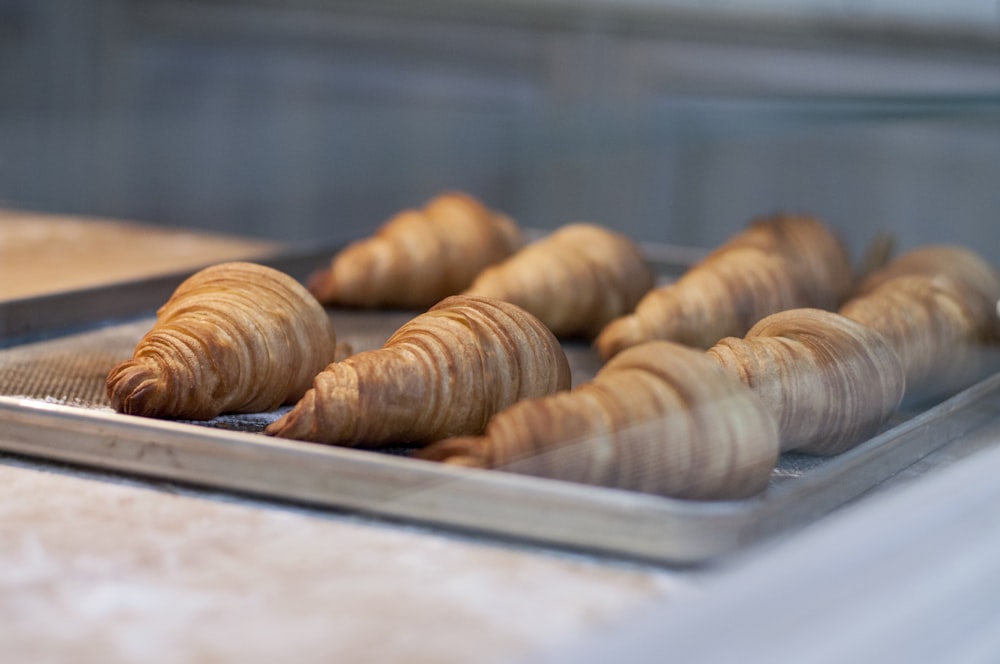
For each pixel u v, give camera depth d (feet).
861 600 2.23
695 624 2.11
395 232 4.34
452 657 2.14
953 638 2.34
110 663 2.11
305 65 7.10
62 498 2.66
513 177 4.58
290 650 2.15
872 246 4.11
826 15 4.33
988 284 3.53
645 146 4.07
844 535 2.36
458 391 2.81
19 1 6.76
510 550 2.49
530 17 5.76
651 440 2.53
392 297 4.22
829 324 2.94
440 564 2.43
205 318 3.06
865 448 2.70
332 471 2.60
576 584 2.37
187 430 2.70
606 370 2.69
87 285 4.01
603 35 5.24
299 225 5.26
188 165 5.74
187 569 2.39
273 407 3.13
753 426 2.57
